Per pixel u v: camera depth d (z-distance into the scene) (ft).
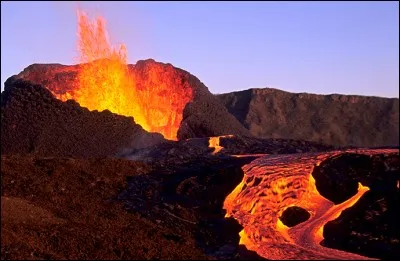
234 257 60.39
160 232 63.98
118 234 60.75
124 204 70.64
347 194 77.92
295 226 73.46
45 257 53.83
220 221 69.82
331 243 69.62
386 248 66.08
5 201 59.00
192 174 80.64
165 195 74.95
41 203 63.62
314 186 79.87
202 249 62.59
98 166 78.43
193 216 70.44
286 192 77.36
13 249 53.57
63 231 58.75
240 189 76.23
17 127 86.12
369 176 80.02
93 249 56.39
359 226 71.77
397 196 75.15
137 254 56.54
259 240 67.97
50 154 85.20
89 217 63.98
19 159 73.31
